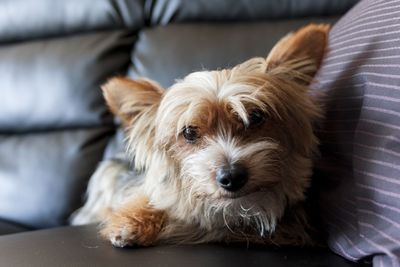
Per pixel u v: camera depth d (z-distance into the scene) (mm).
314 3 1811
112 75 1973
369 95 959
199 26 1929
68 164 1922
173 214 1247
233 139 1134
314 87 1254
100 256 986
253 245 1106
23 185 1936
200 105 1150
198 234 1206
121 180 1635
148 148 1313
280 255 988
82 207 1847
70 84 1980
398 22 969
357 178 943
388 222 844
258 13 1884
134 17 2035
